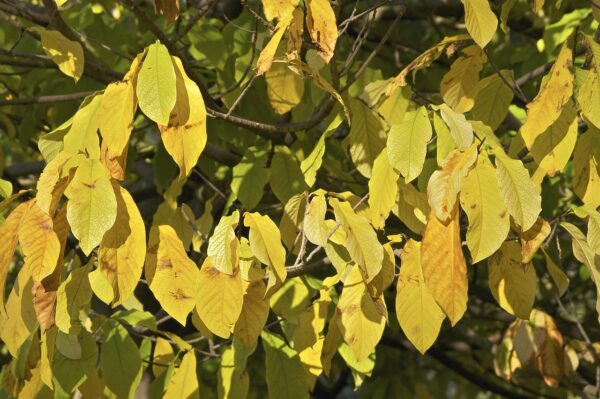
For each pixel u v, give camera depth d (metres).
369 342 2.16
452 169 1.87
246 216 1.97
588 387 4.03
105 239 1.83
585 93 2.01
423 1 4.55
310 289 2.91
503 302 2.21
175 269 1.98
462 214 2.77
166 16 2.28
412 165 2.05
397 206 2.35
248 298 2.08
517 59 4.19
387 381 5.36
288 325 2.76
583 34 2.05
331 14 2.03
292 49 2.09
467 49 2.55
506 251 2.18
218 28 3.82
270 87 2.90
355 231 1.98
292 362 2.69
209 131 3.58
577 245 2.04
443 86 2.62
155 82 1.83
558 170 2.18
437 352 5.13
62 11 3.65
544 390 5.36
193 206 4.45
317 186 3.40
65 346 2.44
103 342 2.58
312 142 3.74
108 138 1.87
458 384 5.76
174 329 4.07
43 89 3.90
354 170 3.57
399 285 2.06
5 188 2.18
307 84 3.29
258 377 5.80
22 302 2.05
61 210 1.85
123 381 2.56
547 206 3.95
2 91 4.32
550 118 2.08
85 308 2.68
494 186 1.87
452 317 1.89
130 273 1.86
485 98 2.63
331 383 6.89
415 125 2.07
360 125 2.64
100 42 3.38
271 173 3.12
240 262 2.06
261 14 3.48
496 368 3.72
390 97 2.63
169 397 2.54
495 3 4.14
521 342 3.29
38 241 1.83
